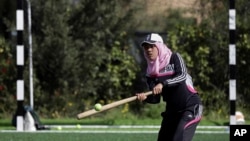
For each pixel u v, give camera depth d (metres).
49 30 47.69
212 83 49.16
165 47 20.97
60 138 33.81
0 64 48.09
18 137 34.34
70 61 47.97
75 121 45.38
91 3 48.38
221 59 48.75
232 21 39.75
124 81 49.22
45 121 45.06
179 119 20.84
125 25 49.41
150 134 36.09
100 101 49.28
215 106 48.88
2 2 49.22
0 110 48.00
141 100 20.66
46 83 48.84
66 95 48.38
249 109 48.78
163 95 21.20
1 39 48.41
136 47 51.03
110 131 38.44
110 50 49.34
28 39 45.69
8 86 48.22
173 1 49.53
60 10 47.97
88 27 48.66
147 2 50.12
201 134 36.25
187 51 48.88
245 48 48.28
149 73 21.00
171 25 54.53
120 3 49.97
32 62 47.72
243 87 48.97
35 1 47.56
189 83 20.97
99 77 49.09
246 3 47.75
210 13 48.84
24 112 39.12
